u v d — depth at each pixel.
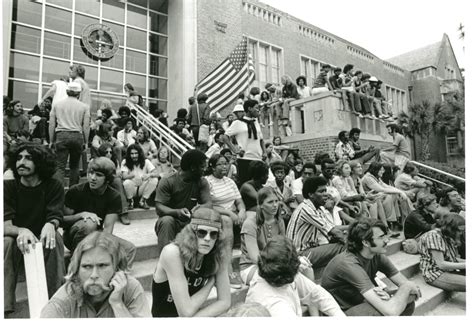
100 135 5.52
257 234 3.09
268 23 12.98
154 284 2.08
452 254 3.61
